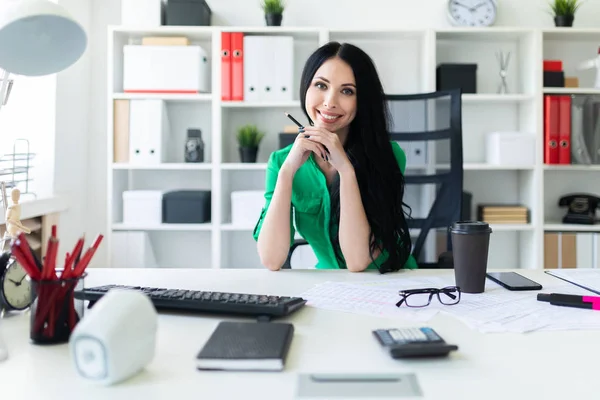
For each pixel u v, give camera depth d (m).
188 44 2.86
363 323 0.82
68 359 0.67
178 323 0.82
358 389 0.57
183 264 3.15
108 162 2.82
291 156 1.43
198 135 2.93
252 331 0.71
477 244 1.00
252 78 2.81
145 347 0.61
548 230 2.88
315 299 0.97
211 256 3.12
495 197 3.11
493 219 2.88
